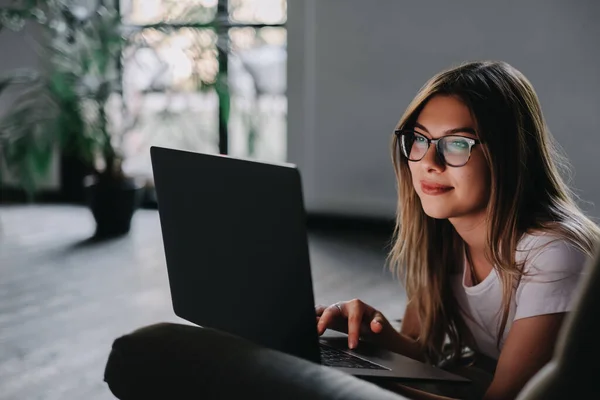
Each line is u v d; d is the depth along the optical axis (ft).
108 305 11.83
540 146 4.31
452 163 4.21
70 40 16.87
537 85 16.97
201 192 3.71
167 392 3.37
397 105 18.19
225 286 3.78
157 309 11.66
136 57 17.62
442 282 5.04
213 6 19.12
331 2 18.34
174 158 3.84
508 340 4.04
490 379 4.89
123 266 14.37
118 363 3.62
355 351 4.55
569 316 2.37
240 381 3.12
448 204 4.29
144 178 20.25
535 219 4.16
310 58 18.72
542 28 16.76
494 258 4.20
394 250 5.36
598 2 16.26
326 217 19.10
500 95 4.18
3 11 16.35
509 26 17.03
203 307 4.00
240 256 3.60
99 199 16.89
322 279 13.73
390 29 18.01
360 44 18.28
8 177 20.90
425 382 4.02
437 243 4.99
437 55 17.71
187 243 3.94
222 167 3.54
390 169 18.40
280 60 19.33
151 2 19.21
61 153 20.79
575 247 3.97
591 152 16.70
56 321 11.00
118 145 17.11
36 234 17.11
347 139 18.72
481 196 4.24
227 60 19.11
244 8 19.26
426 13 17.66
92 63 16.65
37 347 9.89
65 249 15.70
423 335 5.17
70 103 16.29
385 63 18.15
